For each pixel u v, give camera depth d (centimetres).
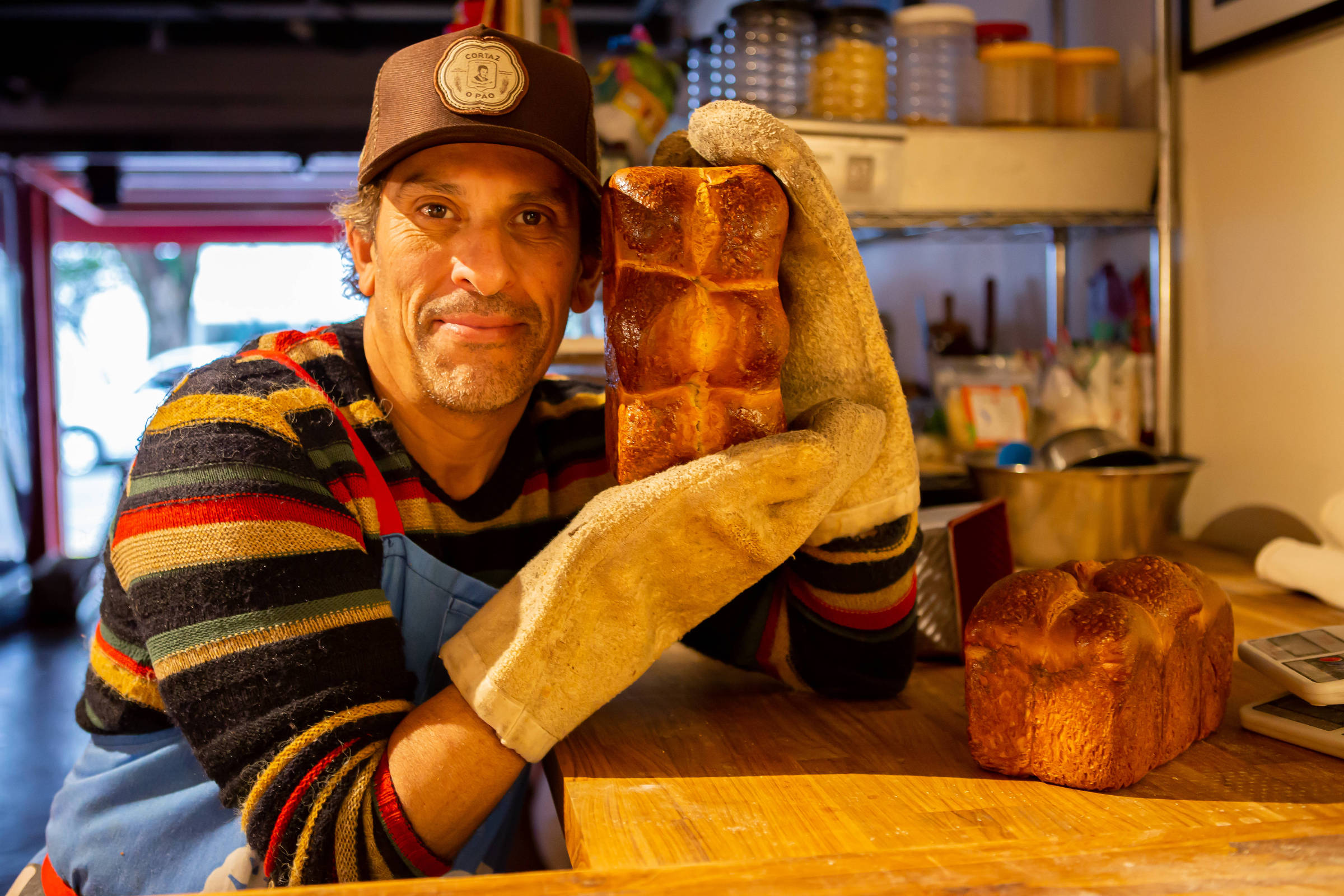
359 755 72
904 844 62
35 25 528
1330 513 130
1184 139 170
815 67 170
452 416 90
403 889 54
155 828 87
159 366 593
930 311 270
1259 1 148
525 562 101
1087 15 197
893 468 88
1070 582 78
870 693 93
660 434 77
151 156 564
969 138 161
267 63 575
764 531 77
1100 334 182
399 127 83
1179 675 75
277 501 76
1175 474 139
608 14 484
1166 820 65
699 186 77
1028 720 72
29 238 547
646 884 55
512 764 73
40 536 536
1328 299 142
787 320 79
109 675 88
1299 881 55
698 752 80
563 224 88
